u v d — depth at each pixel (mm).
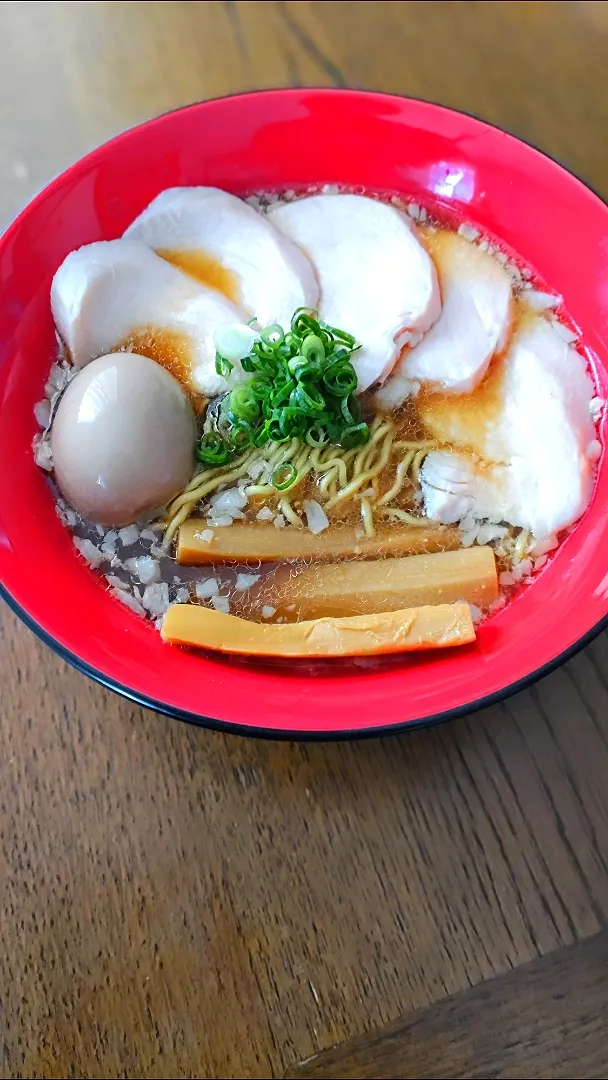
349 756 274
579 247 317
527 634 278
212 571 306
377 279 323
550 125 354
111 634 280
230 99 324
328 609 298
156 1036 249
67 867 262
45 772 272
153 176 328
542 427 309
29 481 298
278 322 319
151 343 318
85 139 358
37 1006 251
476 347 317
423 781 272
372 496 316
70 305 305
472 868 263
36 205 308
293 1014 250
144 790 270
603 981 253
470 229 338
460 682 264
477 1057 248
